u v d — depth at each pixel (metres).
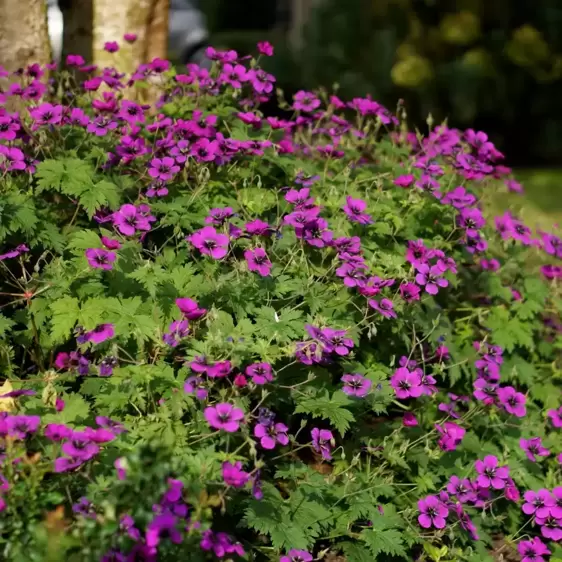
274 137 1.58
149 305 1.35
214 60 1.62
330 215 1.49
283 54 3.65
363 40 3.47
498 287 1.56
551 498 1.37
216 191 1.48
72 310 1.32
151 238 1.47
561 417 1.49
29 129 1.47
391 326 1.43
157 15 1.82
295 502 1.30
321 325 1.32
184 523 1.16
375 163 1.65
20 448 1.19
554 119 3.57
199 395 1.24
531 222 2.46
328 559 1.31
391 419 1.45
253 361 1.31
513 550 1.41
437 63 3.48
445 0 3.44
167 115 1.58
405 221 1.52
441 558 1.34
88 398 1.33
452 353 1.48
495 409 1.46
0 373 1.36
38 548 1.13
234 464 1.23
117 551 1.13
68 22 1.80
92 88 1.55
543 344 1.59
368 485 1.35
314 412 1.31
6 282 1.40
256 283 1.37
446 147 1.61
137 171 1.48
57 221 1.46
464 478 1.39
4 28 1.65
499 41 3.46
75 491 1.20
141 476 1.12
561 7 3.46
